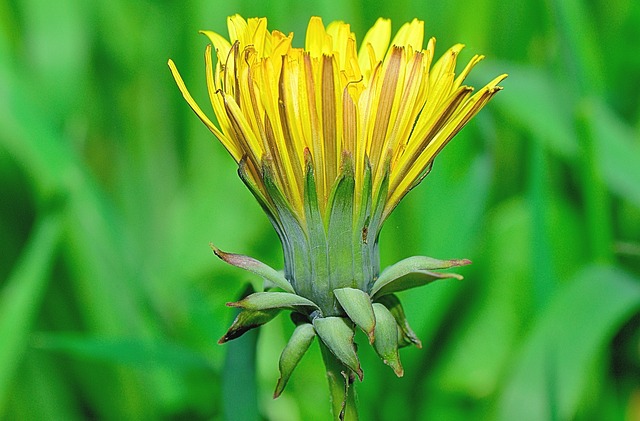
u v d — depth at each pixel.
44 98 0.38
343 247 0.25
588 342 0.31
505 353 0.37
